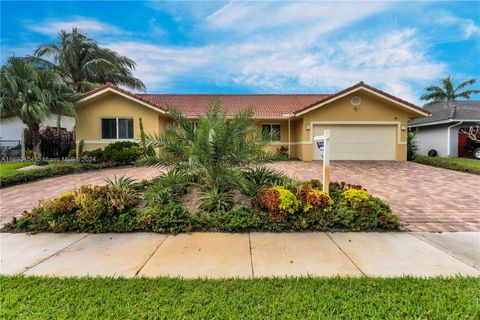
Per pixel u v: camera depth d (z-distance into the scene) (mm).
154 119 15578
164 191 5789
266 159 6594
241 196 6238
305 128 16000
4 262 3951
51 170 11094
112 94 15328
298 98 21203
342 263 3904
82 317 2691
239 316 2709
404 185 9273
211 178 6246
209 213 5559
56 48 20094
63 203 5352
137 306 2859
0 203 7129
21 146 17672
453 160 14234
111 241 4723
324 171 5957
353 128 15953
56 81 13258
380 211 5379
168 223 5148
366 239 4773
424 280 3361
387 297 3008
